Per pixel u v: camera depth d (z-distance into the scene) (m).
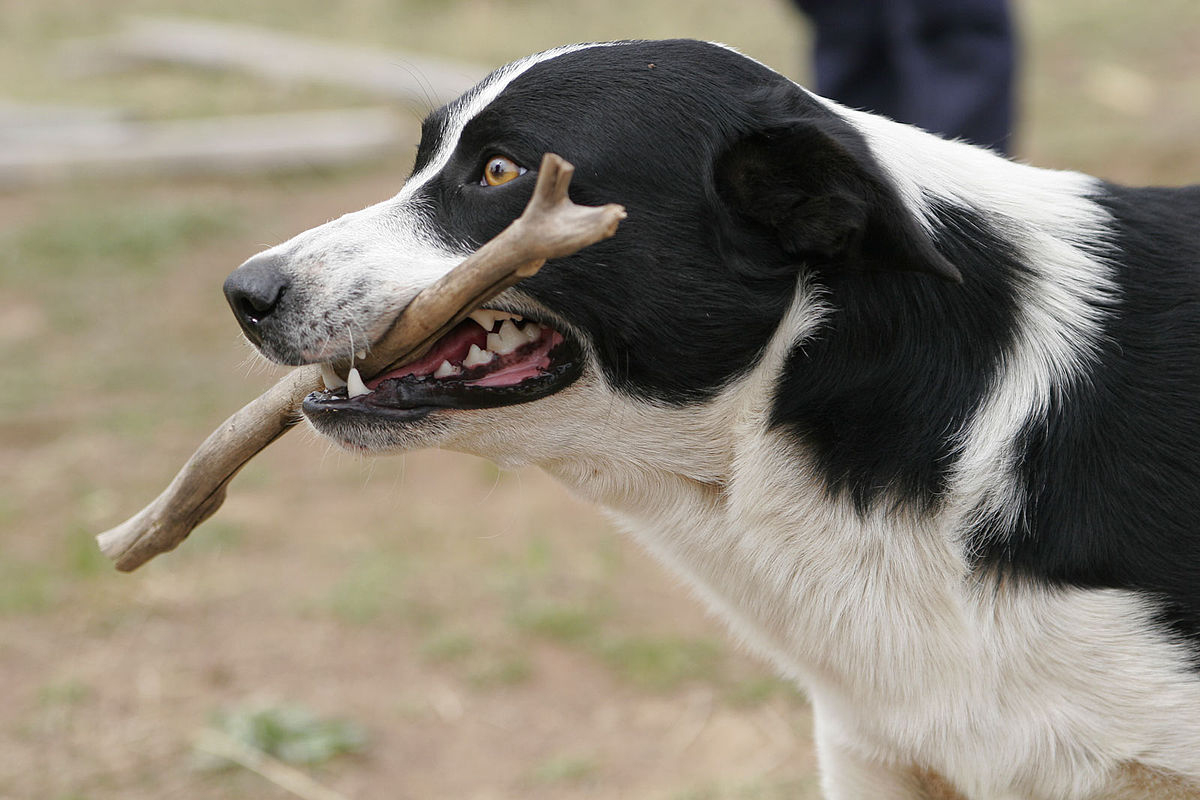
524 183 4.02
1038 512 3.87
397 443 4.11
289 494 8.57
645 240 3.97
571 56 4.17
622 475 4.25
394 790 5.89
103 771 5.96
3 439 9.27
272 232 13.12
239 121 17.09
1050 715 3.94
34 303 11.68
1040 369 3.94
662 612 7.16
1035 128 14.57
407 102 16.27
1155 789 3.97
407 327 3.84
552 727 6.30
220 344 10.80
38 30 24.86
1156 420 3.86
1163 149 12.89
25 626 7.08
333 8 24.73
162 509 4.31
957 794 4.44
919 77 7.31
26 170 14.77
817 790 5.73
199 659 6.81
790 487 4.06
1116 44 18.52
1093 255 4.10
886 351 3.98
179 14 25.56
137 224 12.98
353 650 6.88
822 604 4.12
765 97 4.05
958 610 3.96
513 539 7.91
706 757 6.06
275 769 5.98
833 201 3.84
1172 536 3.79
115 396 9.95
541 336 4.19
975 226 4.06
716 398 4.10
